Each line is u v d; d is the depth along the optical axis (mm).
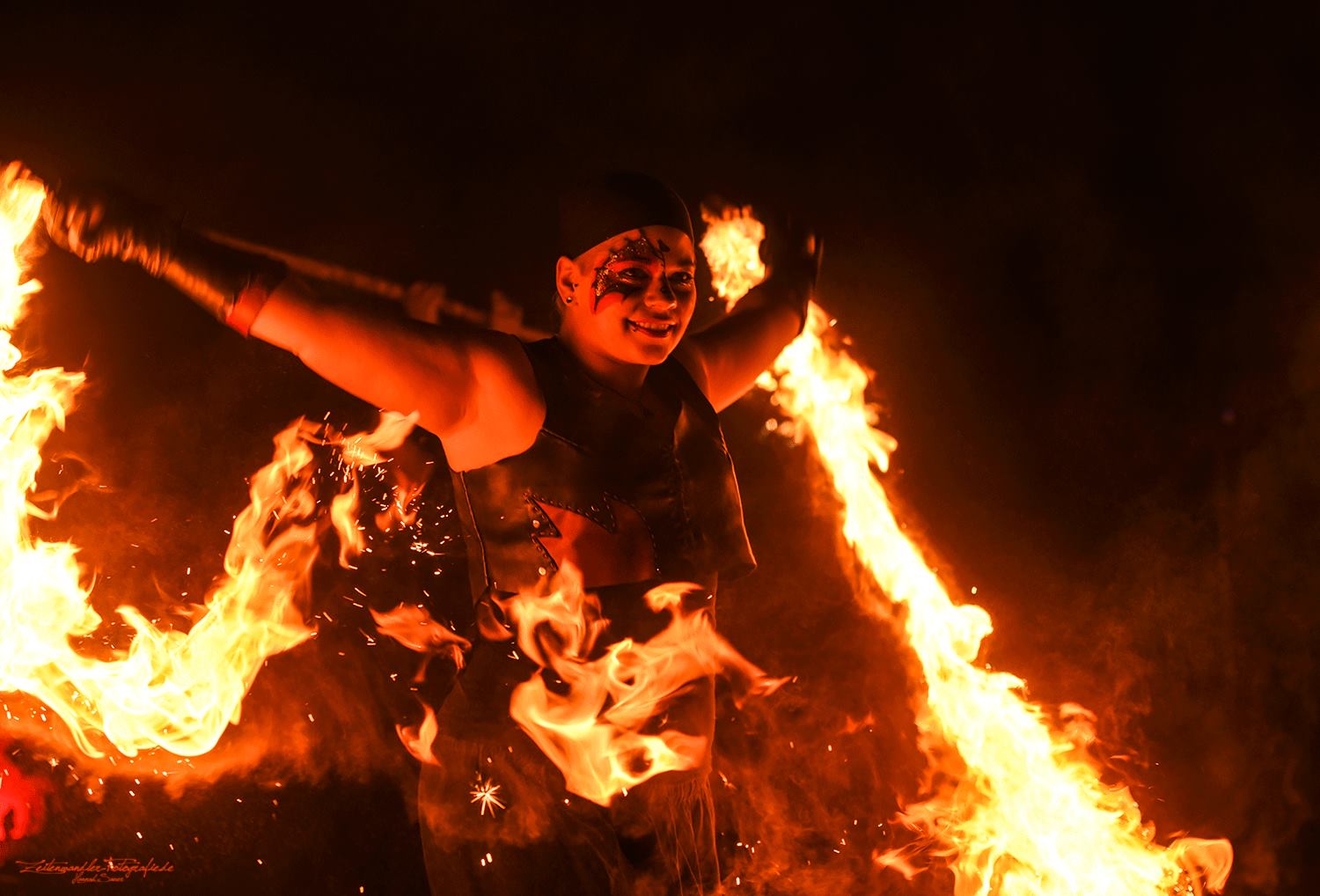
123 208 2367
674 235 2641
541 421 2527
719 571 2699
